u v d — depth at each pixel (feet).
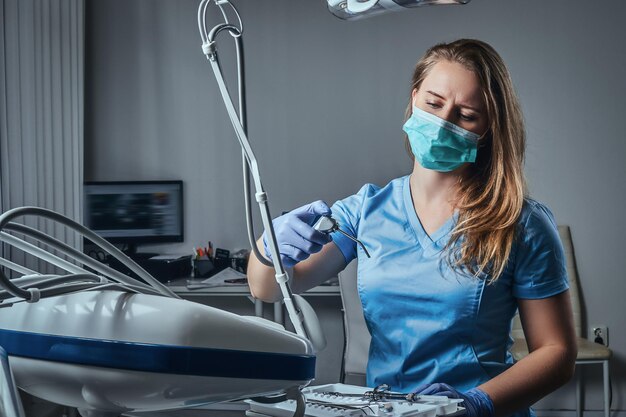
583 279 14.29
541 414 14.34
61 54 13.28
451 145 4.43
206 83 14.84
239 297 14.78
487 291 4.35
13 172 12.34
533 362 4.22
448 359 4.38
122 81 14.87
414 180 4.86
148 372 2.40
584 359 12.35
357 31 14.62
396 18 14.52
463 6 14.39
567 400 14.30
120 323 2.45
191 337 2.39
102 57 14.85
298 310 3.13
